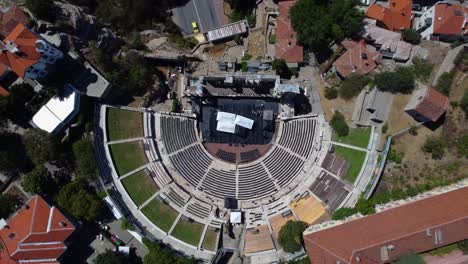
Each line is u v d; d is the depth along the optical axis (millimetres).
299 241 68500
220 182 78875
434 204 64000
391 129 73188
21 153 70688
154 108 79625
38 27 70188
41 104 70875
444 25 76062
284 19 79500
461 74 74000
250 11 83812
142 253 72500
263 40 82062
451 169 70000
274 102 81312
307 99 79438
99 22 79688
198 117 81688
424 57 76500
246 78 77500
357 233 63219
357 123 74875
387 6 82250
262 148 81438
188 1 85938
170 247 72188
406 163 71375
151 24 84312
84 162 69188
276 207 75750
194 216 74812
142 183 74750
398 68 74688
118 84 74312
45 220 66812
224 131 80812
